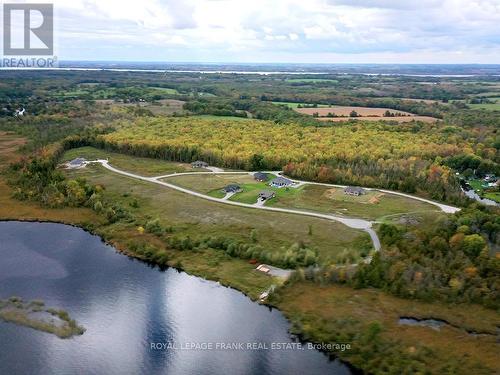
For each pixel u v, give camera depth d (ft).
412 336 288.10
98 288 353.31
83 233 457.27
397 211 491.72
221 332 302.66
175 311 324.80
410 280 338.54
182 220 470.39
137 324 309.01
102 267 387.96
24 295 339.57
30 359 272.92
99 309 324.80
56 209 504.43
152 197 533.14
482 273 343.67
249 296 344.90
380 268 346.74
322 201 522.06
